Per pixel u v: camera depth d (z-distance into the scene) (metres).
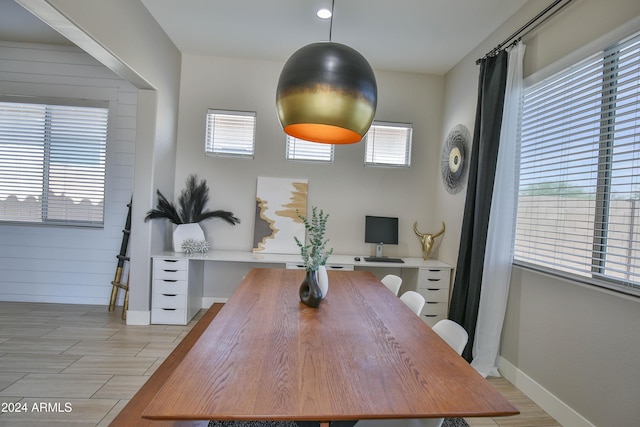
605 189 2.07
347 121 1.41
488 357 2.82
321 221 2.12
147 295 3.56
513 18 2.94
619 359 1.85
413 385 1.16
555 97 2.49
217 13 3.17
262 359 1.31
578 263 2.17
